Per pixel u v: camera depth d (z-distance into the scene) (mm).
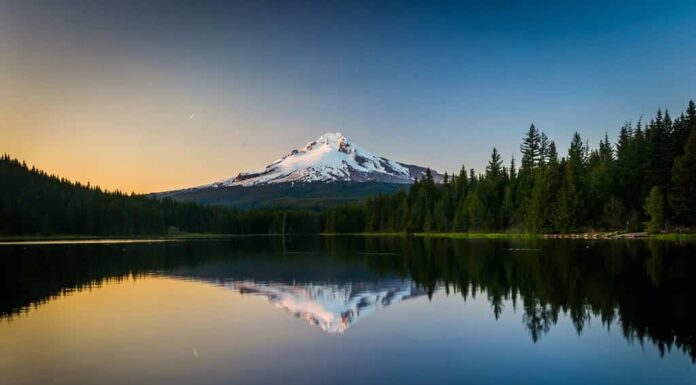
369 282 40531
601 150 127250
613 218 95250
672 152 91062
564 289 34500
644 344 21188
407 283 39500
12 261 62156
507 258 57125
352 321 26031
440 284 38562
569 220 101750
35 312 28641
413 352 20359
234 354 20172
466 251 70562
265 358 19641
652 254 55188
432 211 155750
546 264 49219
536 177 119375
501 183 135250
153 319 26672
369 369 18266
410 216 159375
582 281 37656
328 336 22953
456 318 26484
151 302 31750
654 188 86250
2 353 20531
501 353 20141
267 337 22828
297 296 34000
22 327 24984
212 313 28203
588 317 26078
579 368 18328
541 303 29969
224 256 70938
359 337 22734
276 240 143250
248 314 27906
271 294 34906
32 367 18734
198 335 23219
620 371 18000
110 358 19750
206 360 19406
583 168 118812
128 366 18781
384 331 23828
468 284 38125
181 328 24625
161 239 153875
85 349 21000
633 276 39312
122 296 34125
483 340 22094
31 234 157000
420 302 31156
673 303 29016
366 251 78938
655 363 18828
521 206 117562
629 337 22266
